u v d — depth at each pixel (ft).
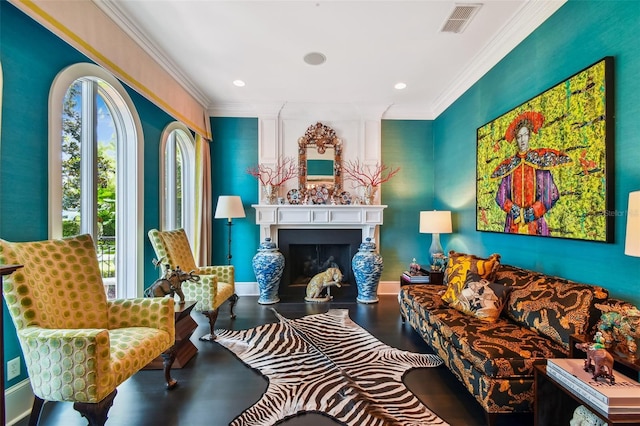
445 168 14.11
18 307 4.87
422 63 10.77
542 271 7.82
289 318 11.46
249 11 7.95
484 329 6.61
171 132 11.67
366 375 7.32
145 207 9.85
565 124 6.87
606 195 5.89
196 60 10.53
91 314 6.14
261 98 14.16
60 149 6.59
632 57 5.47
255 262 13.62
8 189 5.54
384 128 15.39
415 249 15.47
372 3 7.66
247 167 15.10
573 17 6.76
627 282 5.60
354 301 13.93
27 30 5.87
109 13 7.59
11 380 5.61
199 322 11.04
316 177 15.17
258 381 7.09
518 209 8.55
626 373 4.95
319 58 10.43
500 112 9.64
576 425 4.58
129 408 6.09
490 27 8.65
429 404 6.21
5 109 5.48
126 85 8.84
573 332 5.54
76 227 7.84
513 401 5.29
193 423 5.66
